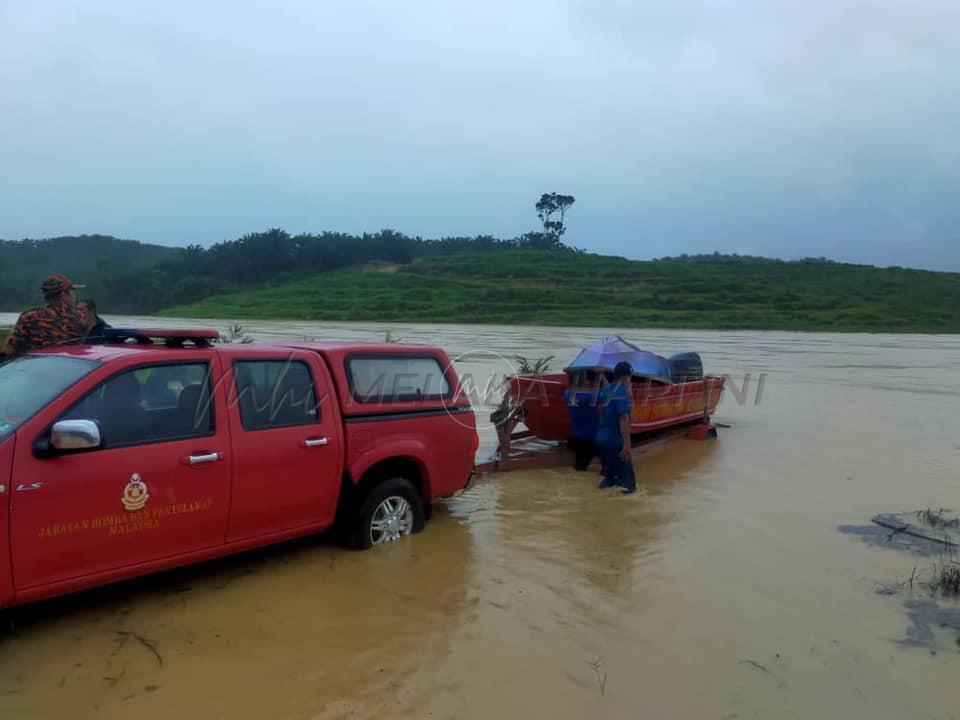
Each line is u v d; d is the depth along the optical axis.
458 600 5.19
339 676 4.14
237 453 5.07
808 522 7.26
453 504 7.62
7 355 6.93
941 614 5.19
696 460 10.07
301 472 5.46
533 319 55.75
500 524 7.00
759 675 4.31
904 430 12.41
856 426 12.82
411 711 3.83
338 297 71.81
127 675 4.07
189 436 4.89
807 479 9.01
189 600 5.05
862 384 19.20
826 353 30.69
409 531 6.45
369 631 4.68
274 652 4.38
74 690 3.92
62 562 4.29
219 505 4.99
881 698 4.10
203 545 4.97
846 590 5.59
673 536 6.77
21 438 4.20
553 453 9.73
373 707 3.85
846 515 7.51
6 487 4.05
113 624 4.66
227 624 4.71
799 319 56.19
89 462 4.39
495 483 8.62
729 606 5.25
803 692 4.14
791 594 5.49
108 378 4.63
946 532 6.97
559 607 5.14
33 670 4.10
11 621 4.63
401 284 77.06
